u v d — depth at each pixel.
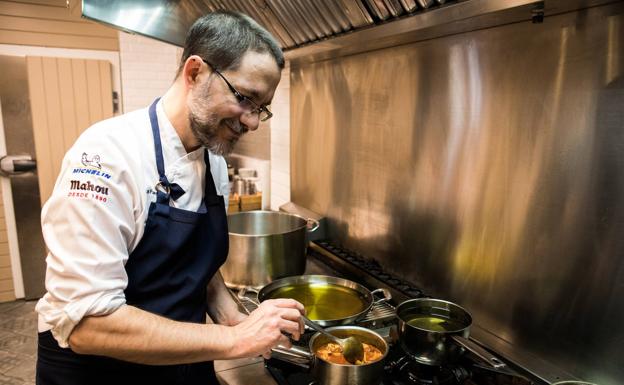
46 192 3.06
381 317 1.22
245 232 1.88
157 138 0.89
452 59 1.28
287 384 1.06
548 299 1.09
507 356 1.14
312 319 1.21
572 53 0.97
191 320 0.99
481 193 1.24
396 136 1.55
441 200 1.38
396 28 1.14
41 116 2.97
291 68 2.21
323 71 1.94
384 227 1.66
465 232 1.31
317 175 2.10
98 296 0.73
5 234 3.06
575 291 1.03
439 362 0.98
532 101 1.07
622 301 0.94
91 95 3.12
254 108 0.83
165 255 0.89
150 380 0.93
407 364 1.05
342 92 1.83
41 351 0.88
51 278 0.75
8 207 3.04
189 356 0.80
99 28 3.15
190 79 0.82
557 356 1.08
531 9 0.98
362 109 1.72
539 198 1.08
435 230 1.42
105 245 0.75
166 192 0.90
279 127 2.63
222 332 0.84
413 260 1.53
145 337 0.75
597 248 0.97
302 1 1.38
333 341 1.08
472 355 0.99
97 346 0.74
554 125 1.03
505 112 1.14
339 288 1.42
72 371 0.86
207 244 1.01
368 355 1.03
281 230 1.87
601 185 0.95
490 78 1.17
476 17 1.06
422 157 1.44
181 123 0.90
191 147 0.94
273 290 1.39
